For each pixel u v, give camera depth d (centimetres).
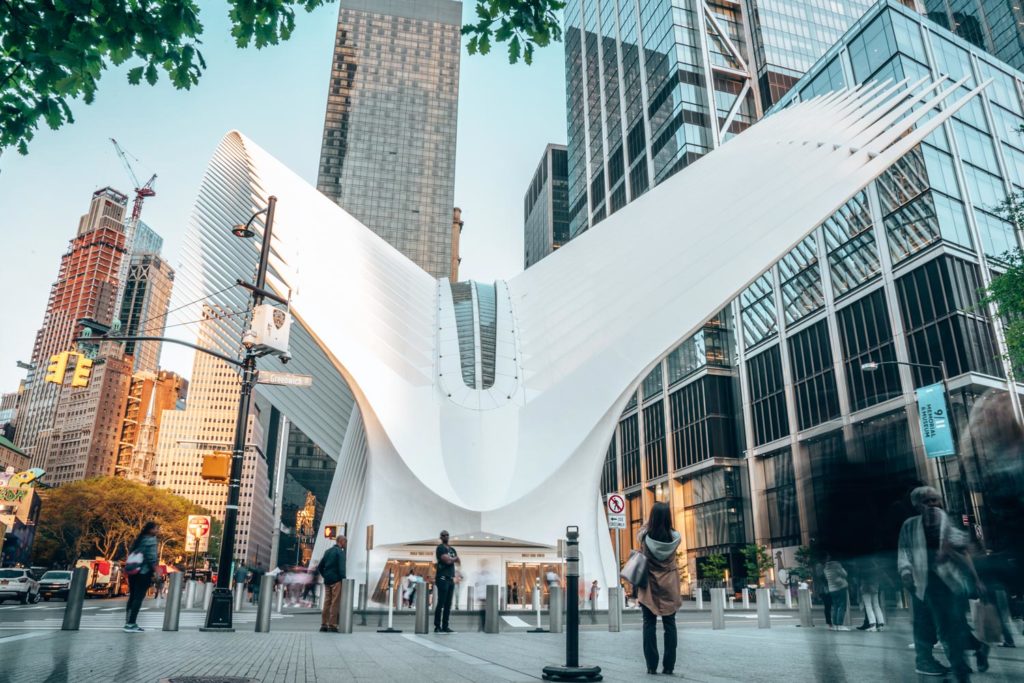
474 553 3178
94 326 1545
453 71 19112
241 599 3134
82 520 7956
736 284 3469
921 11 7669
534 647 1045
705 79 7975
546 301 4238
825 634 346
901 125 3772
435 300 4416
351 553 3195
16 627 1261
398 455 3309
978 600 393
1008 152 5228
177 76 538
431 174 17925
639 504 7881
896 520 336
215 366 19888
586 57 11669
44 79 497
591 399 3475
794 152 3947
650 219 4197
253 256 3816
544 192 18312
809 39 8319
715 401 6656
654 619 683
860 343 4959
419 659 834
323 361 4488
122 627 1366
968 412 347
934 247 4406
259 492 18612
